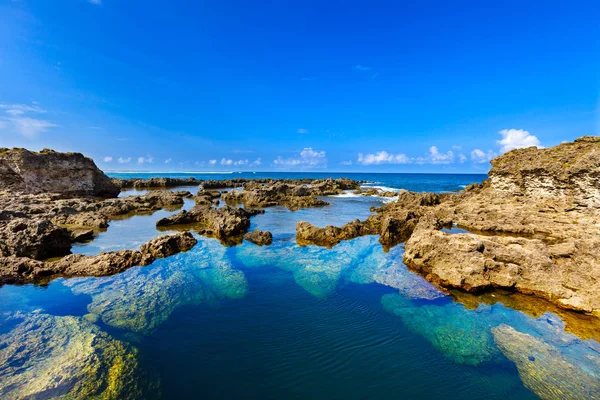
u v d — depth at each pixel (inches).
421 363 403.2
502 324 491.2
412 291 608.4
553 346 433.4
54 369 367.2
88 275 673.0
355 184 3641.7
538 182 1328.7
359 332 470.3
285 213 1614.2
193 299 564.7
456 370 390.6
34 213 1288.1
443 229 1143.0
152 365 389.7
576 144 1338.6
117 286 612.7
